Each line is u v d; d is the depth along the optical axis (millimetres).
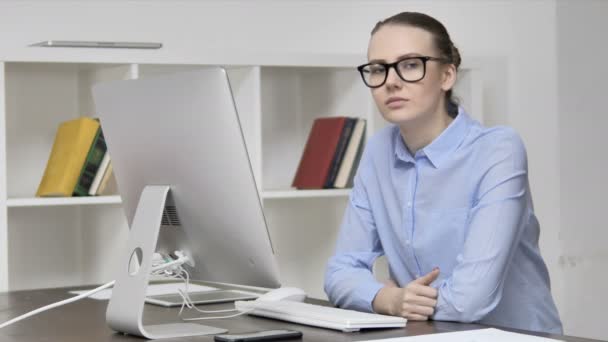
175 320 1884
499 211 1937
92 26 3188
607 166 3812
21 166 3102
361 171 2281
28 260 3135
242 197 1665
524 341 1503
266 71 3363
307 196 3115
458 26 3836
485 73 3830
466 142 2045
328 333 1683
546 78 3977
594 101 3857
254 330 1738
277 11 3480
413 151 2133
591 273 3877
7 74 3066
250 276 1760
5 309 2115
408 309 1872
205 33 3367
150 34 3279
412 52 1985
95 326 1826
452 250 2066
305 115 3521
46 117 3143
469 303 1849
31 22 3090
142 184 1862
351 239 2250
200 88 1652
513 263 2082
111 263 3018
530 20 3963
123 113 1856
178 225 1819
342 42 3592
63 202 2801
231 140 1638
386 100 2012
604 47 3820
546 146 3967
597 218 3848
